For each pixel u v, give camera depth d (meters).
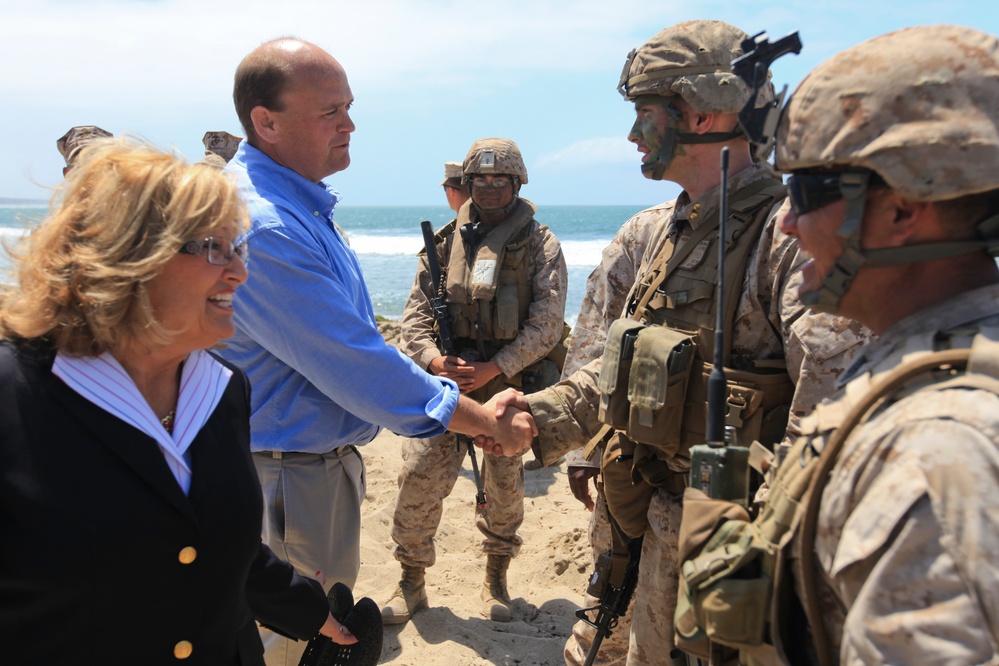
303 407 2.68
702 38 2.45
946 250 1.21
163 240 1.58
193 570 1.68
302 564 2.74
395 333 9.39
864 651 1.07
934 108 1.15
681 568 1.41
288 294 2.52
